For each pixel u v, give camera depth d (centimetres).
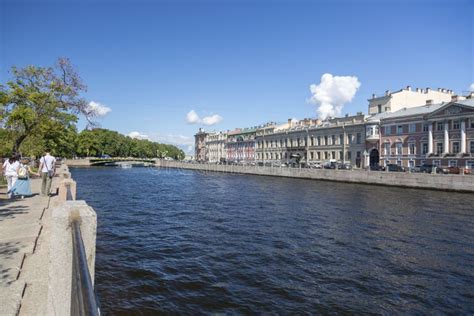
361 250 1427
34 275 605
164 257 1254
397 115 5800
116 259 1209
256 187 4453
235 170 7912
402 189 4050
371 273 1158
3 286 536
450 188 3666
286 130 8675
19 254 696
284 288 1005
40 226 946
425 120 5284
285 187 4444
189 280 1034
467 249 1470
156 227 1786
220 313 839
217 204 2756
